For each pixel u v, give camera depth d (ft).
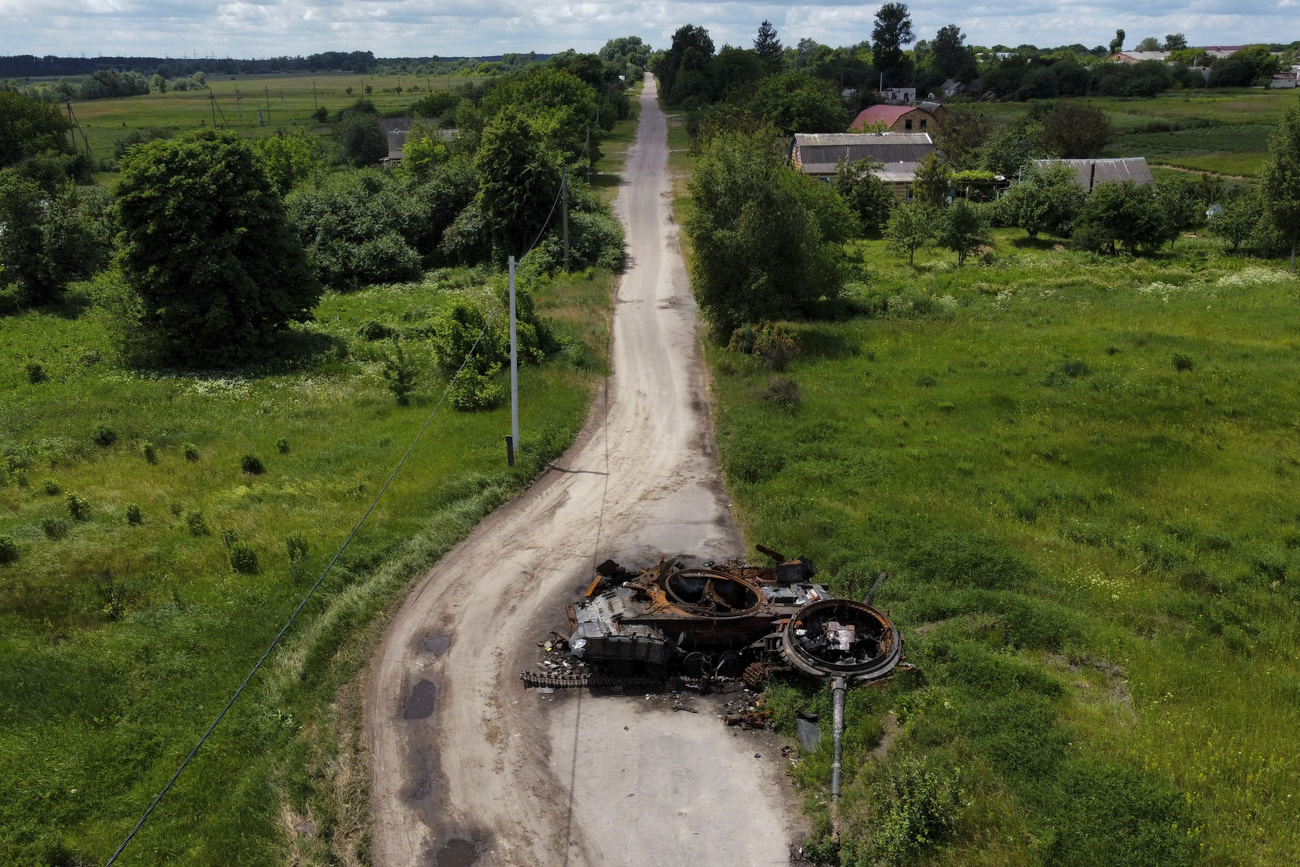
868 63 572.92
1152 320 136.67
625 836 44.65
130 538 74.84
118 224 123.13
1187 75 552.41
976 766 46.68
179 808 46.14
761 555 71.46
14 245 158.20
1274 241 179.83
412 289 176.24
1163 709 51.85
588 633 55.88
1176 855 40.32
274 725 52.11
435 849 44.06
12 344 137.80
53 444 96.02
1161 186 220.64
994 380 113.09
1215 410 100.58
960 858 41.24
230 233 124.16
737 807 46.42
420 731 52.37
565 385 111.86
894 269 184.65
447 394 105.40
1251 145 347.56
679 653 56.95
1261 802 44.70
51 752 49.29
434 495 81.56
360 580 68.28
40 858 42.50
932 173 218.59
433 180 215.92
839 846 43.32
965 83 536.42
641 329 140.87
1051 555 71.15
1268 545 72.43
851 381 114.21
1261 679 55.06
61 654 57.82
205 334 124.26
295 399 112.06
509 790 47.80
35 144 305.32
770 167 127.95
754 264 127.03
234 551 68.80
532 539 76.23
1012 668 54.39
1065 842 41.42
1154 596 65.26
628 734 52.01
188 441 98.22
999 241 219.00
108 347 136.05
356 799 47.06
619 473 90.38
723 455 93.45
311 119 482.28
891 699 52.29
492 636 61.98
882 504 79.92
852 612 58.18
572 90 288.71
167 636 59.98
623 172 284.20
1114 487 84.02
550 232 188.44
